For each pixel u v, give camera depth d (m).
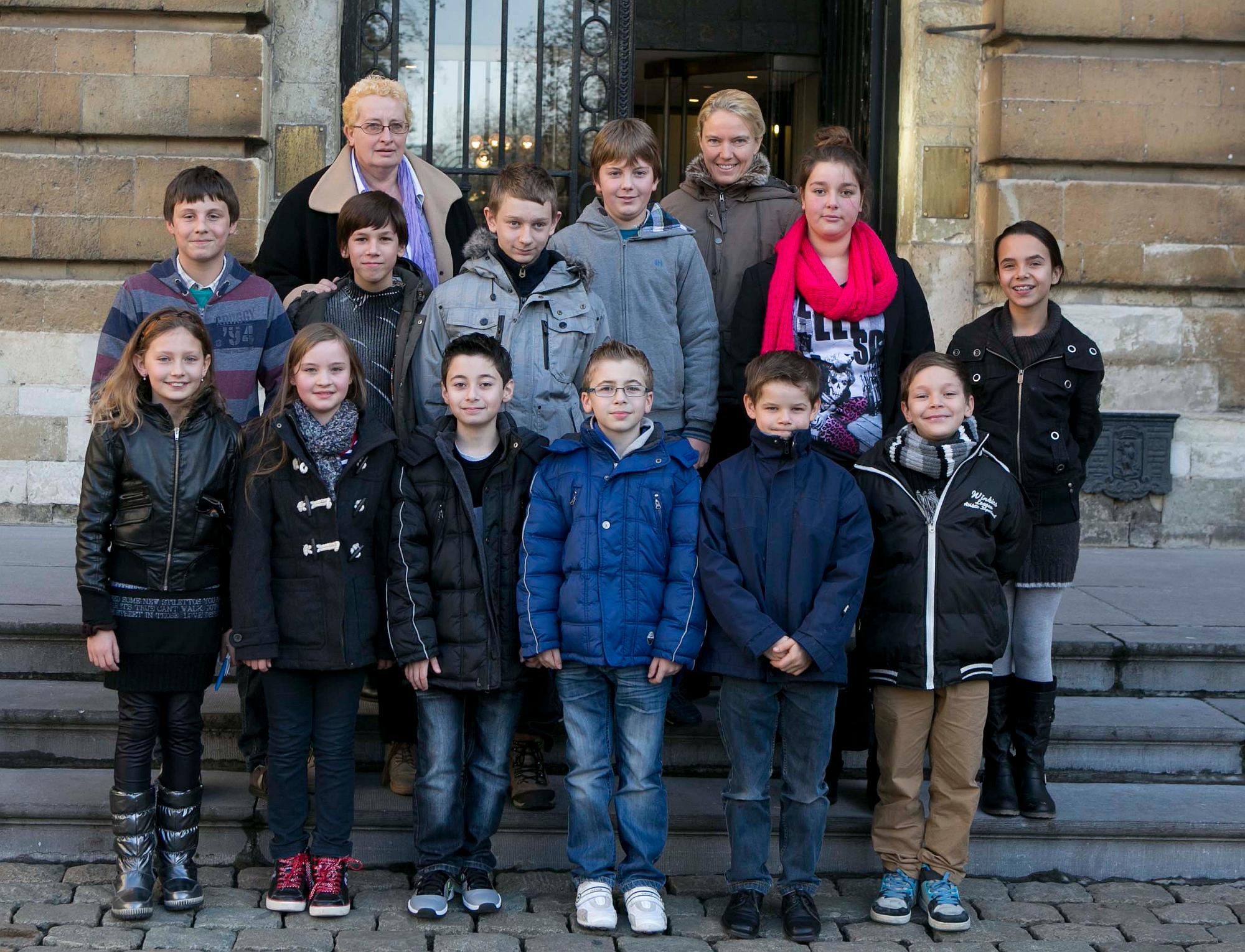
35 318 6.41
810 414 3.58
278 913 3.53
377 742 4.28
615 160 4.08
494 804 3.64
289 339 4.02
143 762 3.51
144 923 3.45
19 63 6.28
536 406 3.88
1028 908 3.74
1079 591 5.56
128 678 3.45
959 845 3.65
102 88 6.30
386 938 3.40
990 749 4.02
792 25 9.87
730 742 3.56
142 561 3.44
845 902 3.75
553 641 3.52
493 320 3.90
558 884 3.79
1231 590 5.63
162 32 6.32
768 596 3.50
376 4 6.71
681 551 3.55
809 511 3.51
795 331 4.03
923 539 3.62
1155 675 4.73
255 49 6.35
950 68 6.76
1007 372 4.01
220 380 3.90
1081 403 4.01
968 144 6.79
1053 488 3.96
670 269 4.17
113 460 3.42
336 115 6.59
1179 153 6.57
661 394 4.15
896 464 3.69
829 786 4.03
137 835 3.50
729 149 4.43
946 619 3.59
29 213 6.33
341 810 3.57
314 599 3.49
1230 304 6.73
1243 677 4.74
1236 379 6.72
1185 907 3.76
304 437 3.49
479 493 3.62
